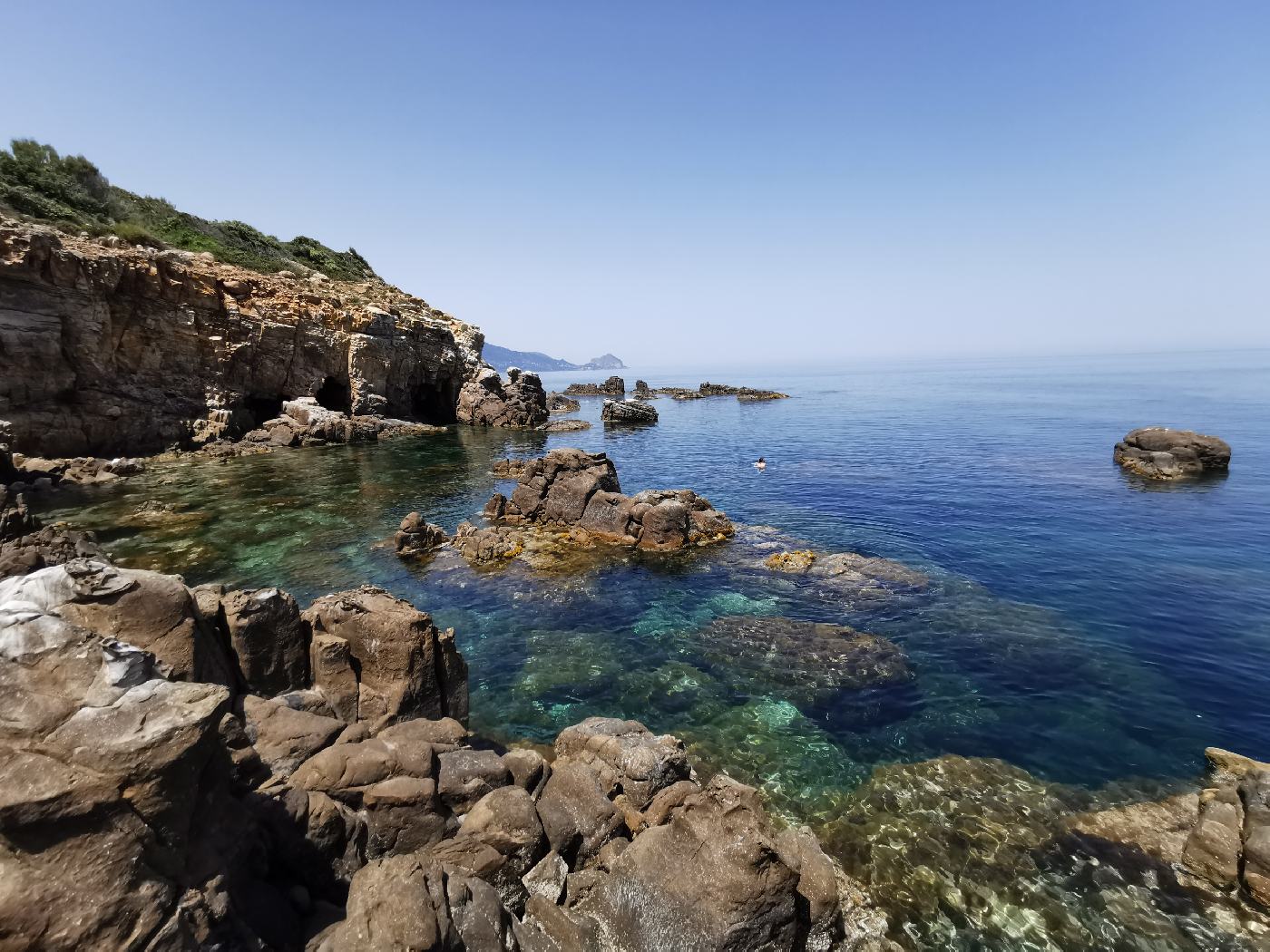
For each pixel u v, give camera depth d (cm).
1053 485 3706
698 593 2134
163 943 503
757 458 5038
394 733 1027
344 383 6084
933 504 3344
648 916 785
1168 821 1080
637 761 1075
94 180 6072
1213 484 3603
